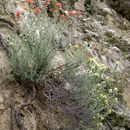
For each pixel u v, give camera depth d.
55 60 3.19
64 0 5.48
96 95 2.61
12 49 2.35
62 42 3.30
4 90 2.29
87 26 5.18
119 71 4.32
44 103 2.59
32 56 2.54
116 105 3.35
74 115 2.52
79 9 5.76
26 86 2.56
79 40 4.29
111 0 7.12
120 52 4.90
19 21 3.22
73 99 2.75
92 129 2.54
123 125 3.17
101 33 5.38
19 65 2.51
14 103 2.24
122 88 3.84
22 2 3.96
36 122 2.34
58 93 2.57
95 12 6.22
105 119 3.10
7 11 3.35
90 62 2.74
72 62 2.91
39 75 2.60
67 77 2.78
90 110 2.54
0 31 2.95
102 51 4.60
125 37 5.74
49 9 4.36
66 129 2.47
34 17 2.86
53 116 2.54
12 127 2.02
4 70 2.43
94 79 2.57
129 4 6.84
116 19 6.50
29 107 2.37
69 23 3.55
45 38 2.81
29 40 2.72
